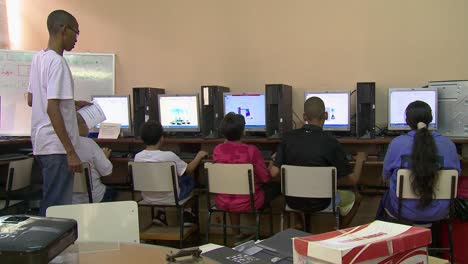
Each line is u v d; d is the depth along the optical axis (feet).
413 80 11.50
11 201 11.02
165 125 12.56
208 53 12.91
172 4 13.12
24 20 14.20
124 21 13.51
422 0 11.32
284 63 12.35
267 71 12.49
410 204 8.31
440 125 10.68
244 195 9.62
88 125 10.10
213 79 12.91
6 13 14.10
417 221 8.37
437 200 8.19
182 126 12.44
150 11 13.30
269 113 11.44
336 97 11.30
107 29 13.65
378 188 11.55
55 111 7.42
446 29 11.23
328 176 8.86
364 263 2.78
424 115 8.61
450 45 11.23
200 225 12.73
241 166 9.37
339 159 9.35
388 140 10.60
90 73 13.73
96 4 13.67
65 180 7.88
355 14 11.76
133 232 5.73
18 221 3.78
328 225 11.78
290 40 12.26
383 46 11.63
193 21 12.98
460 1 11.09
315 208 9.28
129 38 13.51
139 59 13.47
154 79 13.38
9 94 13.61
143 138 10.36
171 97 12.43
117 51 13.62
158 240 10.51
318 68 12.09
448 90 10.53
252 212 9.82
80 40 13.85
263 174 9.80
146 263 3.81
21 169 10.53
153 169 9.92
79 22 13.83
